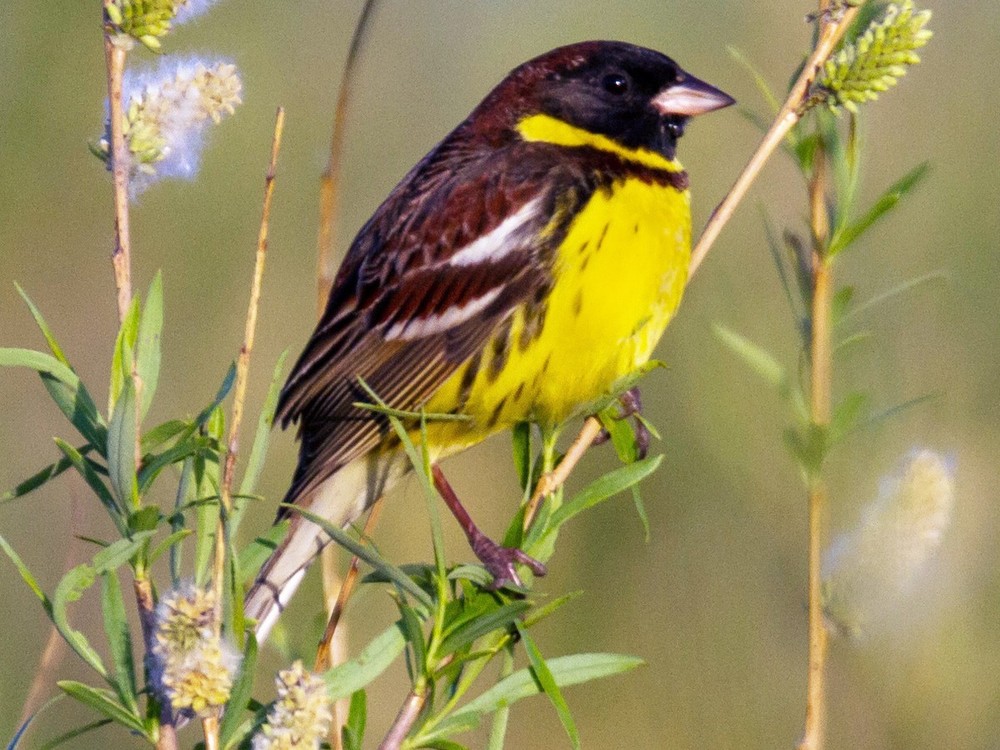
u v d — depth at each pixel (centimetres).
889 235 1256
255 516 1267
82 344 1502
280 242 1510
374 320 873
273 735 514
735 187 755
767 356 741
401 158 1659
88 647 556
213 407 565
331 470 859
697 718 1133
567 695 1159
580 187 854
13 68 1575
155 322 592
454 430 863
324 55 1695
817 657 713
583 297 838
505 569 654
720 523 1184
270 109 1633
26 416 1398
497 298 846
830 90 717
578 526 1217
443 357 853
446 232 862
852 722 1041
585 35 1755
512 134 905
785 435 731
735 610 1159
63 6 1586
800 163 745
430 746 593
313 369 887
